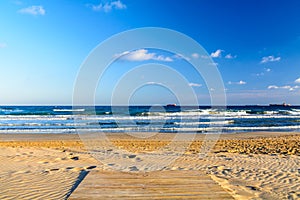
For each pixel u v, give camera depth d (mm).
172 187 4422
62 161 7500
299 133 18812
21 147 10508
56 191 4676
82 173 5961
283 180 5641
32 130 19781
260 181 5531
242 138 15867
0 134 17453
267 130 20672
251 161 7828
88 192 4172
